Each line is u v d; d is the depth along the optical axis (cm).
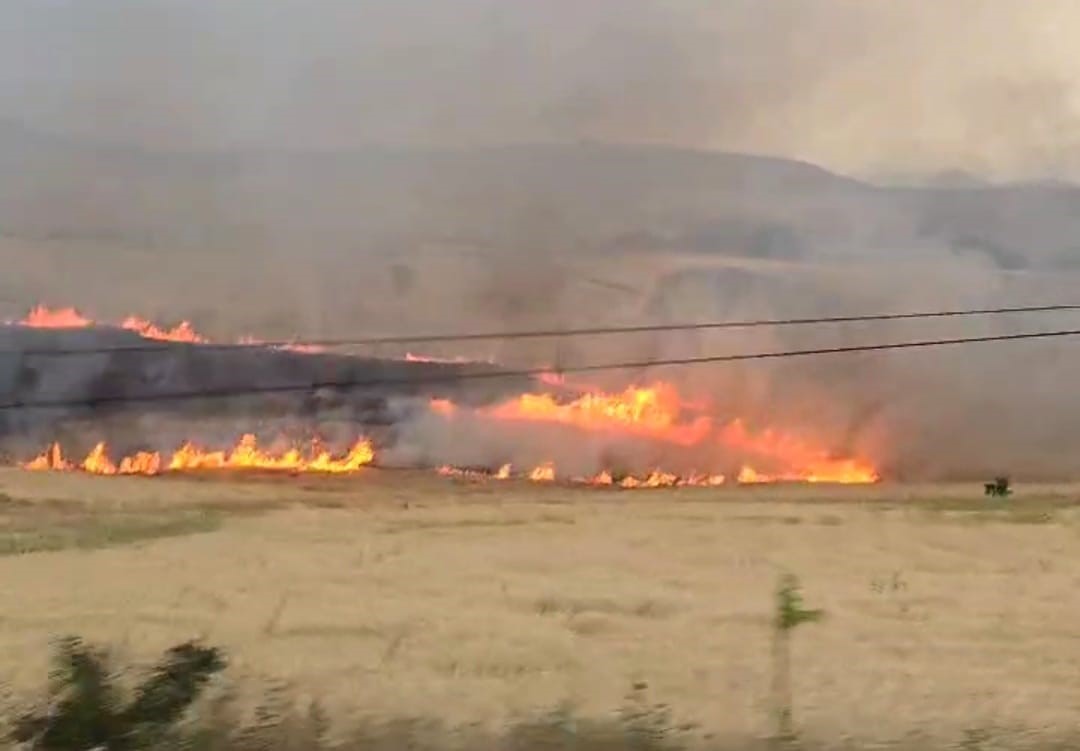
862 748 1520
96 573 2645
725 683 1800
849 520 3428
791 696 1727
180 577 2572
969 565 2839
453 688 1745
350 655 1914
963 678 1861
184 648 1673
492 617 2231
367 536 3216
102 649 1828
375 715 1609
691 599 2431
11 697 1603
